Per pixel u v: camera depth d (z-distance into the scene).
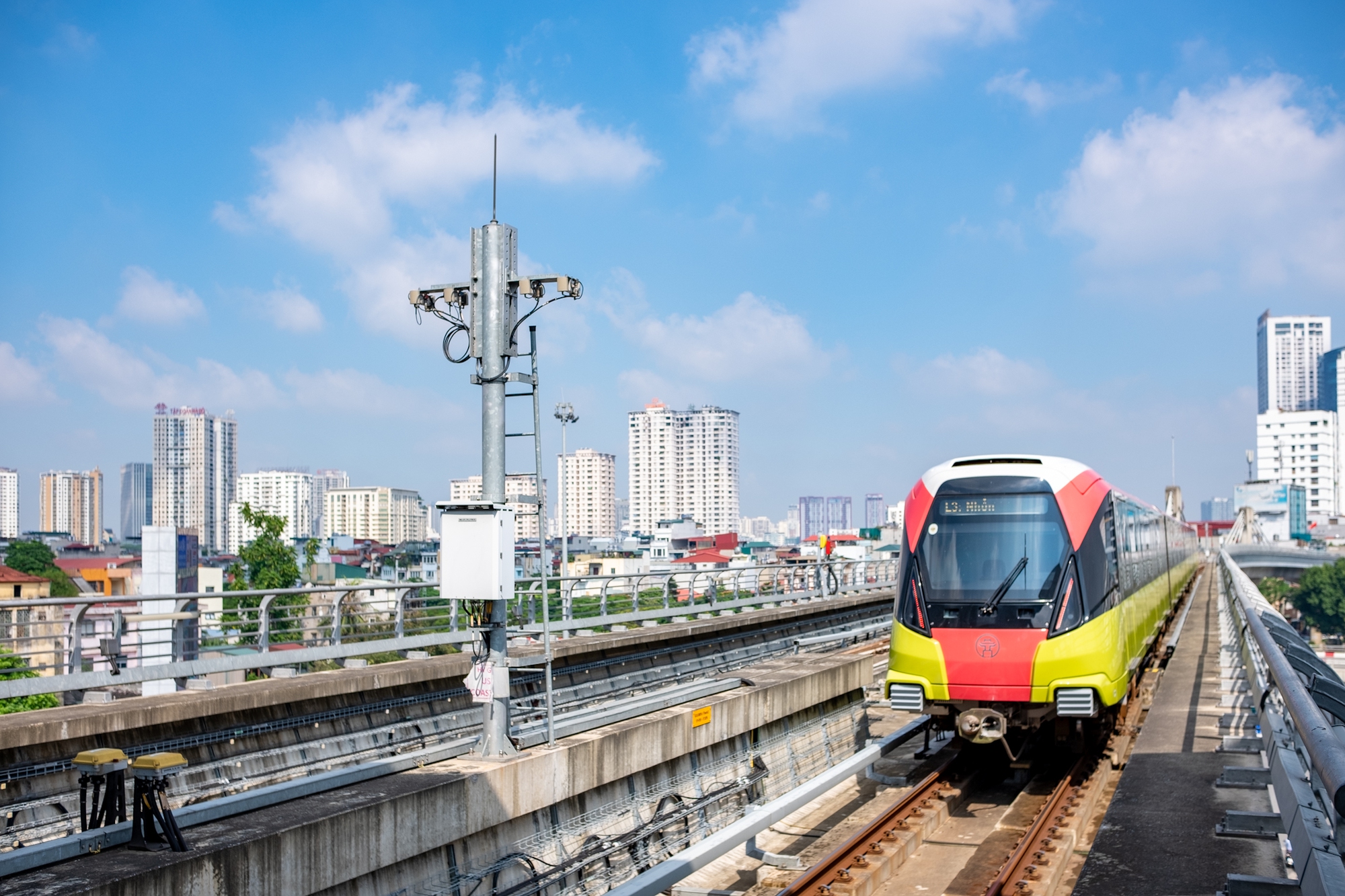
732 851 12.34
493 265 10.70
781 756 15.27
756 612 26.78
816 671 16.48
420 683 14.21
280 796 8.75
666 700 13.73
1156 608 22.33
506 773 10.22
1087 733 14.48
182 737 11.05
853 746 17.50
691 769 13.37
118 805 7.98
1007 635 13.01
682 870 8.36
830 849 11.59
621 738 11.84
